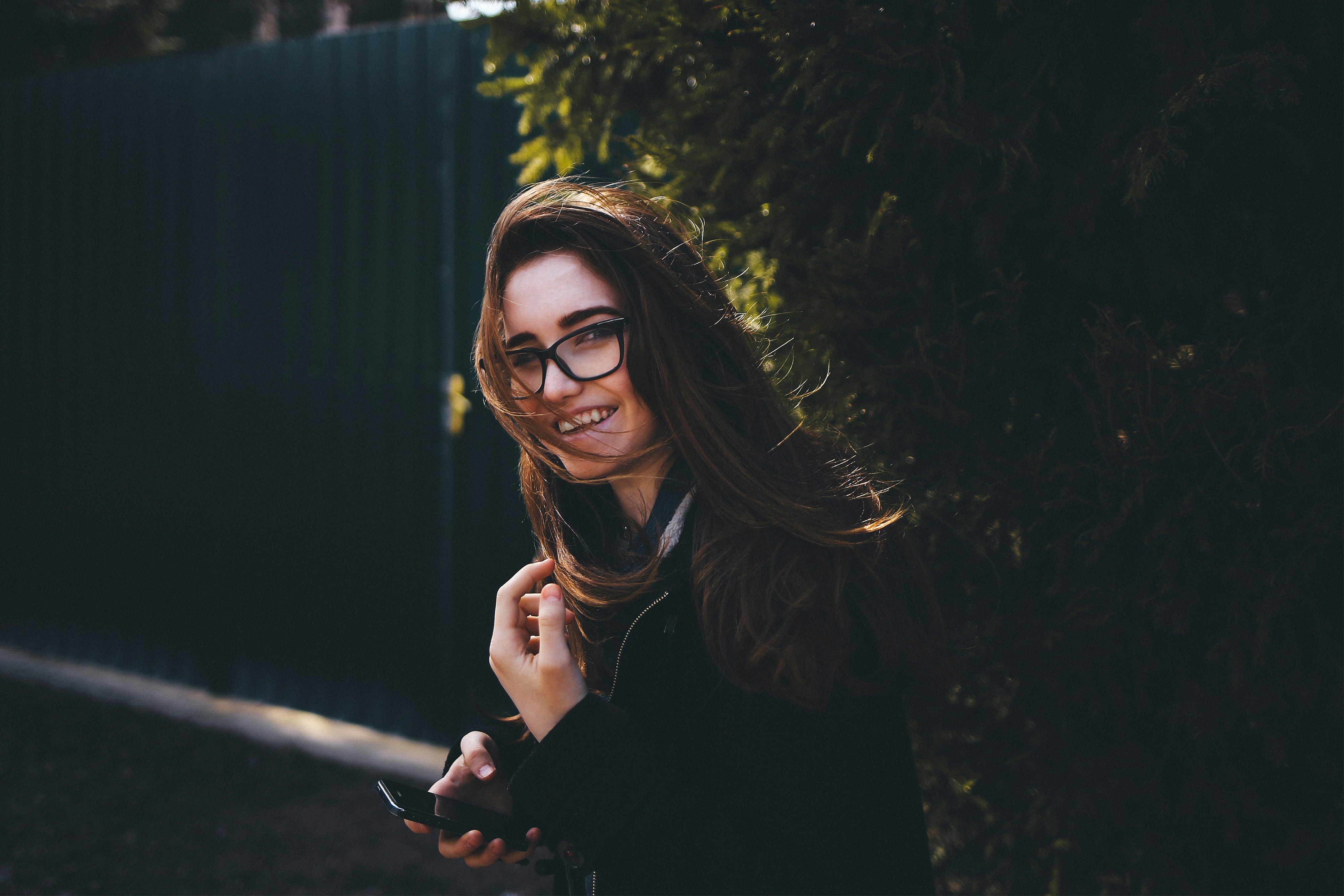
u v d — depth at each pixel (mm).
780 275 1608
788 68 1460
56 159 5527
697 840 944
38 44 7535
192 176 4996
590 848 978
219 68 4867
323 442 4617
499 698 4172
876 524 1085
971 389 1505
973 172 1404
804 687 917
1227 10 1290
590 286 1091
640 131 1926
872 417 1532
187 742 4355
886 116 1397
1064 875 1584
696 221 1673
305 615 4684
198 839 3490
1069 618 1404
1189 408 1273
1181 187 1378
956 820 1685
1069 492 1376
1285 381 1362
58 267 5535
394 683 4438
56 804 3730
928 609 1083
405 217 4344
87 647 5426
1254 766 1394
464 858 1190
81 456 5449
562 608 1032
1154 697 1442
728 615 974
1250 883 1426
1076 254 1456
